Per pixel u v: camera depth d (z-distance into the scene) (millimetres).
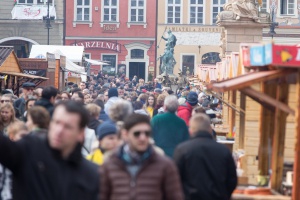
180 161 15711
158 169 11664
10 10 116438
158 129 20750
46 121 15336
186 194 15680
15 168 10961
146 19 120625
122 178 11664
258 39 54031
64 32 118688
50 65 53531
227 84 15289
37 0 117562
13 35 116438
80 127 11078
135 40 120812
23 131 15742
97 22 120250
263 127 17609
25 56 117500
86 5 119750
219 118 37281
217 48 119750
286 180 16766
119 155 11781
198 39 119625
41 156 10945
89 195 11047
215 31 119750
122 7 120625
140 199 11570
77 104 11141
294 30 103312
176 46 120000
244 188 17047
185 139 20844
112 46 120250
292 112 15164
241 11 53531
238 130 24156
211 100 48312
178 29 120000
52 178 10898
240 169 20500
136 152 11742
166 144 20672
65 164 11000
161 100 33000
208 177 15633
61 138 10922
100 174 11398
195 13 119875
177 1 120000
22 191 10906
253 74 15875
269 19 53938
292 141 19328
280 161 16359
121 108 17969
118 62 120812
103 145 15492
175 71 119625
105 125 15570
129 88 81938
